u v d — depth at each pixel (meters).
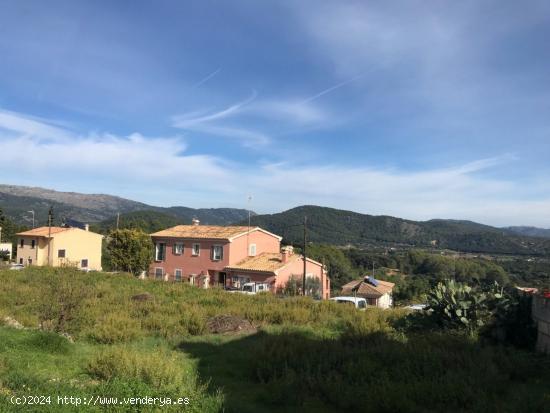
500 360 9.26
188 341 12.83
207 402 6.76
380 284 53.78
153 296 22.48
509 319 11.47
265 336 13.00
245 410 6.81
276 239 45.19
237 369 9.73
